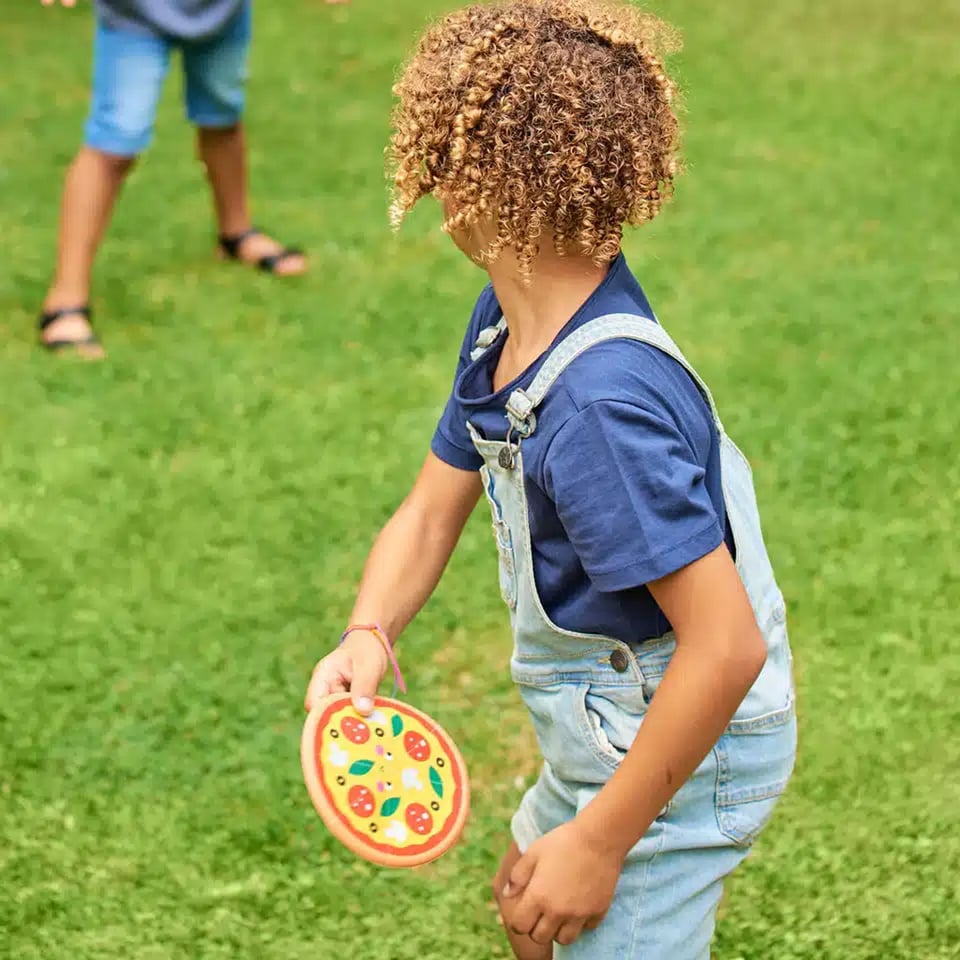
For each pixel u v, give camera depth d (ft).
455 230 6.35
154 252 19.65
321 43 29.48
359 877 9.64
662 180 6.40
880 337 16.79
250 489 14.03
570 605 6.56
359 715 6.89
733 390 15.57
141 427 15.14
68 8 31.94
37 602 12.37
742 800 6.81
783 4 31.60
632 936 6.79
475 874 9.65
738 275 18.67
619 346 6.01
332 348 16.94
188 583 12.66
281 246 19.74
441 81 6.11
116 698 11.23
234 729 10.94
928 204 20.93
